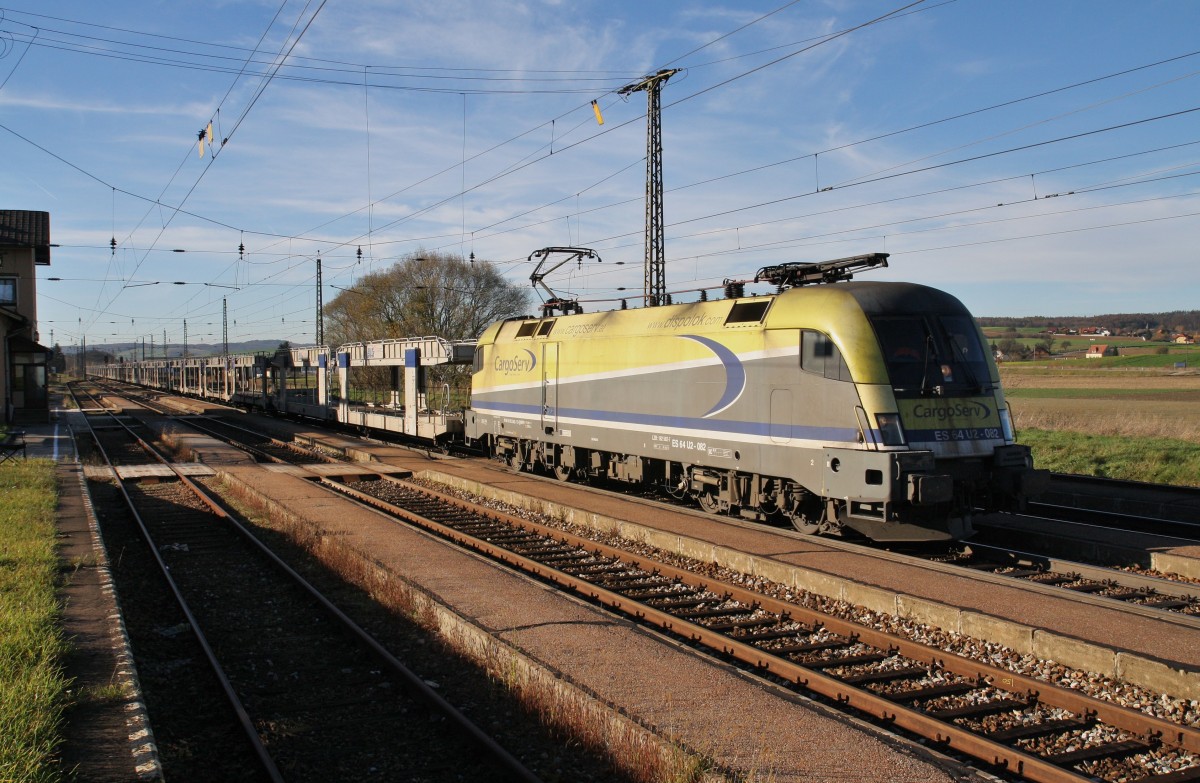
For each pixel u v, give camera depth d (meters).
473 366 24.08
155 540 14.25
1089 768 5.81
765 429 13.22
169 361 83.69
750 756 5.51
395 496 19.08
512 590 9.84
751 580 10.89
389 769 6.05
